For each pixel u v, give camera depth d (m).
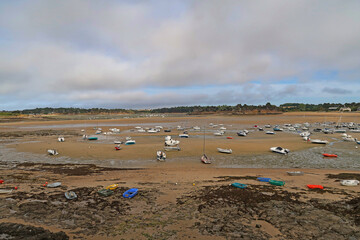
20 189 15.47
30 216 10.91
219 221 10.83
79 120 128.50
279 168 24.02
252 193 14.54
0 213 11.00
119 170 22.88
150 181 18.45
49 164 25.88
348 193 14.66
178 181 18.41
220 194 14.49
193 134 57.88
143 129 72.50
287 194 14.35
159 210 12.26
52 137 51.97
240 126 83.25
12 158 29.28
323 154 30.00
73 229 9.98
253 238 9.26
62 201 13.20
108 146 37.16
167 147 33.84
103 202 13.30
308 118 114.19
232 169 23.48
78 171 22.31
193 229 10.09
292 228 10.00
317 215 11.11
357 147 35.75
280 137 50.12
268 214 11.42
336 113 145.62
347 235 9.27
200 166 24.95
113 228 10.18
